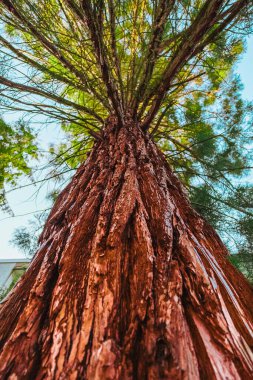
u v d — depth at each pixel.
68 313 0.79
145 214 1.19
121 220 1.12
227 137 3.71
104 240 1.04
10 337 0.76
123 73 3.43
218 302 0.80
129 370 0.61
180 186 2.01
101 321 0.73
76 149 4.43
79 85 2.80
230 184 3.61
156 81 2.62
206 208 3.32
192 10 1.91
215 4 1.58
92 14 1.47
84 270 0.96
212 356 0.65
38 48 3.03
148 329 0.70
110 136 2.40
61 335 0.73
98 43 1.62
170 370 0.59
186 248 1.00
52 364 0.66
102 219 1.16
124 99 3.19
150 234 1.07
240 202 3.52
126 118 2.74
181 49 2.00
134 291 0.83
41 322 0.81
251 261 3.12
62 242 1.17
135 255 0.97
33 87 2.57
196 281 0.86
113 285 0.84
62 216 1.46
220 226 3.26
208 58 2.58
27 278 1.05
